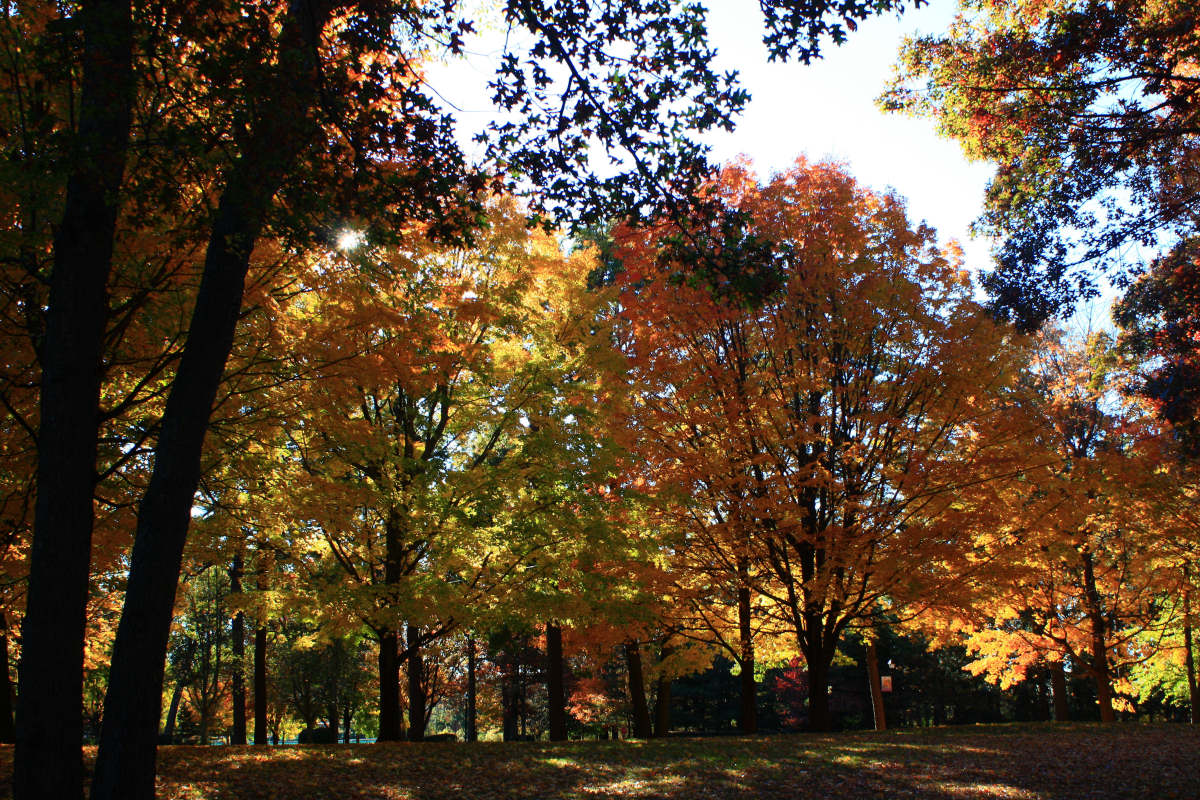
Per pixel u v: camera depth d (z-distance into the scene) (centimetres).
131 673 632
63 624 618
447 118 756
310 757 1113
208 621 3647
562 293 1580
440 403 1543
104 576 1352
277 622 2198
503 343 1465
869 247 1463
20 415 864
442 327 1166
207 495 1166
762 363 1573
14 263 782
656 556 1498
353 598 1236
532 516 1386
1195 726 1534
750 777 1003
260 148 658
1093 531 1853
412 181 756
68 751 605
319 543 1394
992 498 1383
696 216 800
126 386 1042
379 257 911
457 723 6575
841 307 1426
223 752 1150
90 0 655
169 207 696
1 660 1426
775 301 1377
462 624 1359
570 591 1411
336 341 1011
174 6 651
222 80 656
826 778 994
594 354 1523
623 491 1541
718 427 1421
